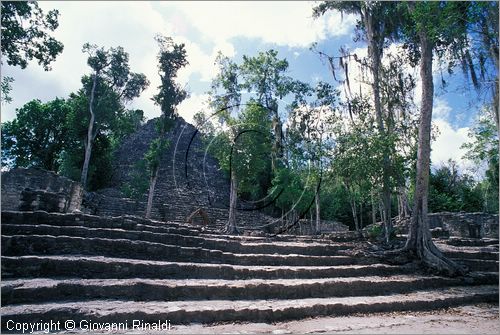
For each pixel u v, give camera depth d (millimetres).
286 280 7336
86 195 21734
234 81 22953
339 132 13828
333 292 7016
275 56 23688
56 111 34188
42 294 5051
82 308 4746
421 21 9172
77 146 33062
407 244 10539
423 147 10875
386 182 12602
